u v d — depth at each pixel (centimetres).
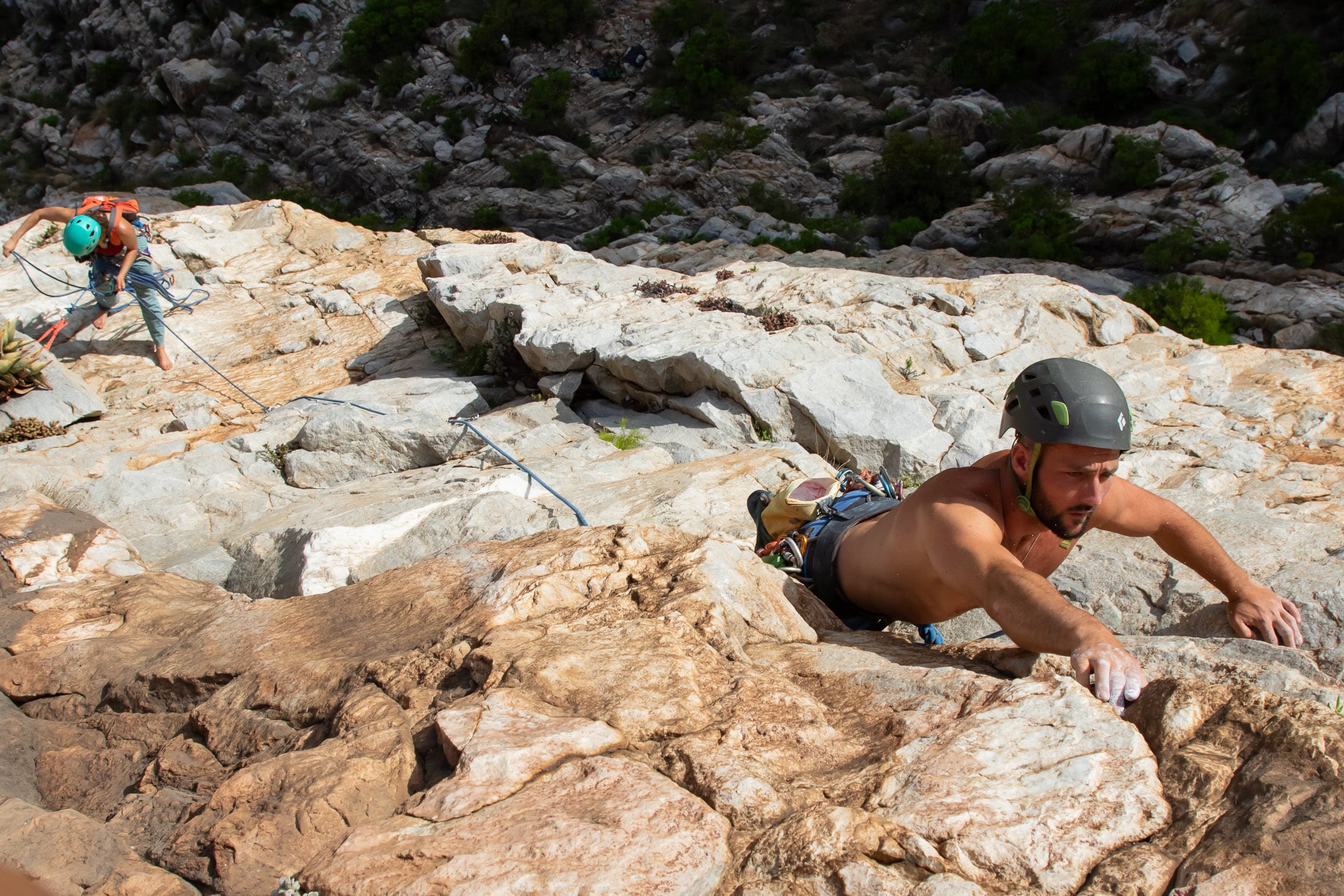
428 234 1514
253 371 1163
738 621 297
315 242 1490
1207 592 396
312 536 486
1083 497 284
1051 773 205
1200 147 3678
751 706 243
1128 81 4125
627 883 181
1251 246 3212
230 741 279
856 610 360
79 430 998
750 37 5219
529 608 299
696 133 4725
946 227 3662
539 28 5359
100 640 358
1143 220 3322
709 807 204
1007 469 299
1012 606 264
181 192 3753
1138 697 234
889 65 4950
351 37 5453
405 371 1125
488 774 215
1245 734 211
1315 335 2566
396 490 660
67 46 6500
